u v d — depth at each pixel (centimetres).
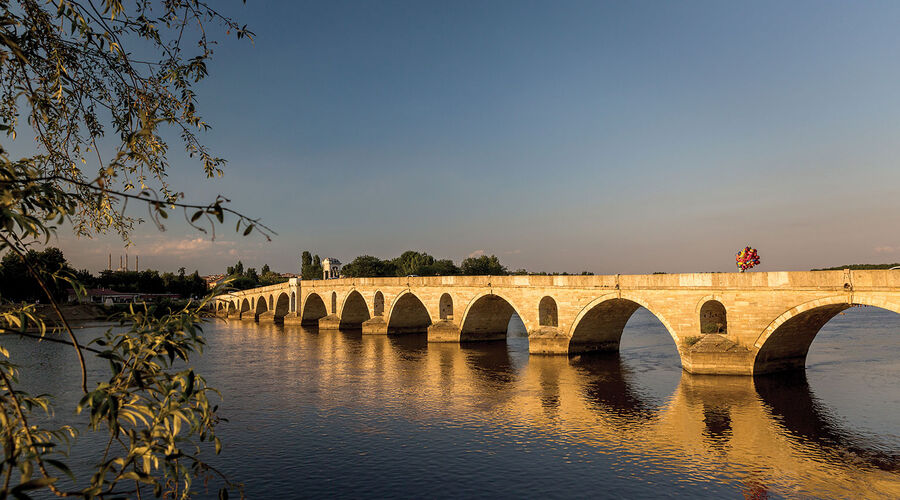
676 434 2728
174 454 470
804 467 2273
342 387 3938
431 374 4409
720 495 2030
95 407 434
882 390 3400
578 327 5053
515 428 2883
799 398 3266
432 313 6806
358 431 2844
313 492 2081
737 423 2866
